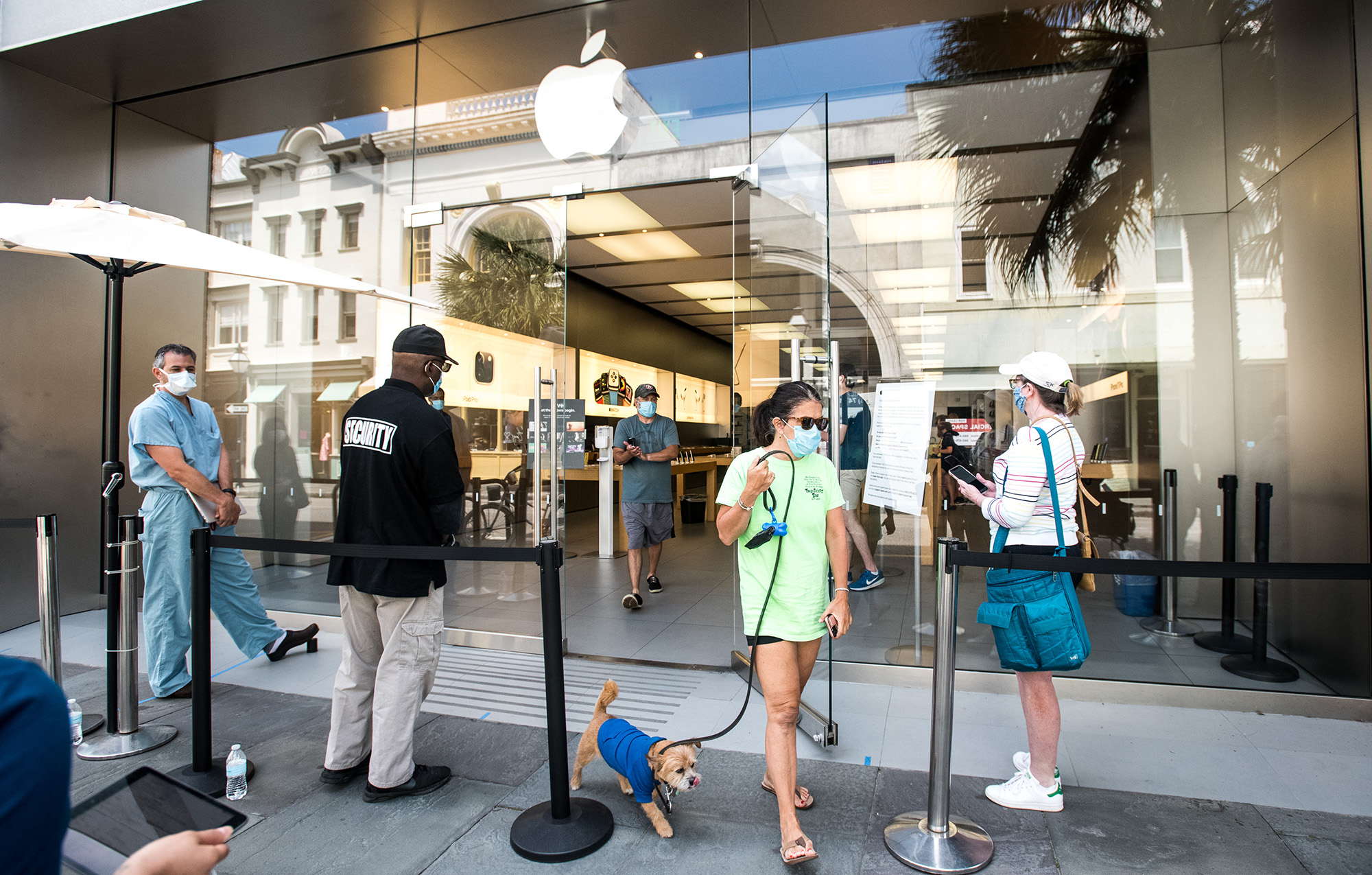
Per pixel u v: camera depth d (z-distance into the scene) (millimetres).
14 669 789
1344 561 3174
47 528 2967
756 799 2473
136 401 5531
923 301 3920
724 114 4238
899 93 3982
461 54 4676
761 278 3770
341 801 2490
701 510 10273
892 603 3729
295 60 4875
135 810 1136
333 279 3053
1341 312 3176
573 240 7723
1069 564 2094
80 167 5191
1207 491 3750
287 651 4145
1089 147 3830
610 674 3799
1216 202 3697
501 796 2523
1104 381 3842
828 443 3398
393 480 2523
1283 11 3436
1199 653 3680
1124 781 2609
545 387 4406
